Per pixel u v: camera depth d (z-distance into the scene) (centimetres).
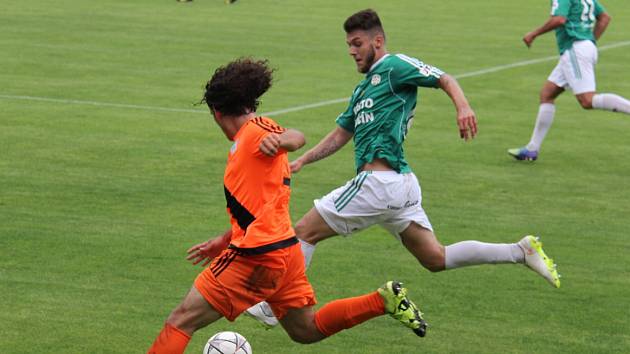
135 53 5538
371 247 2431
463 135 1816
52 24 6600
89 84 4588
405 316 1591
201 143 3509
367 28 1905
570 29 3403
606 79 5144
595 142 3762
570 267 2303
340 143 1991
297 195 2897
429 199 2892
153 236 2450
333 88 4688
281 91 4572
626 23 7450
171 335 1522
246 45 5953
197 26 6738
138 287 2095
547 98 3412
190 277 2167
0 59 5178
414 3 8606
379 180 1872
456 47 6159
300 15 7544
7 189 2838
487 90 4803
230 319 1545
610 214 2781
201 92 4491
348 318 1603
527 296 2105
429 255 1909
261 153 1485
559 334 1900
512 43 6400
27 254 2281
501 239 2514
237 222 1523
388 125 1880
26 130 3612
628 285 2191
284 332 1900
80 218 2580
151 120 3869
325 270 2244
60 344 1789
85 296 2031
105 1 8056
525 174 3234
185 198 2809
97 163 3177
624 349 1834
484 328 1923
